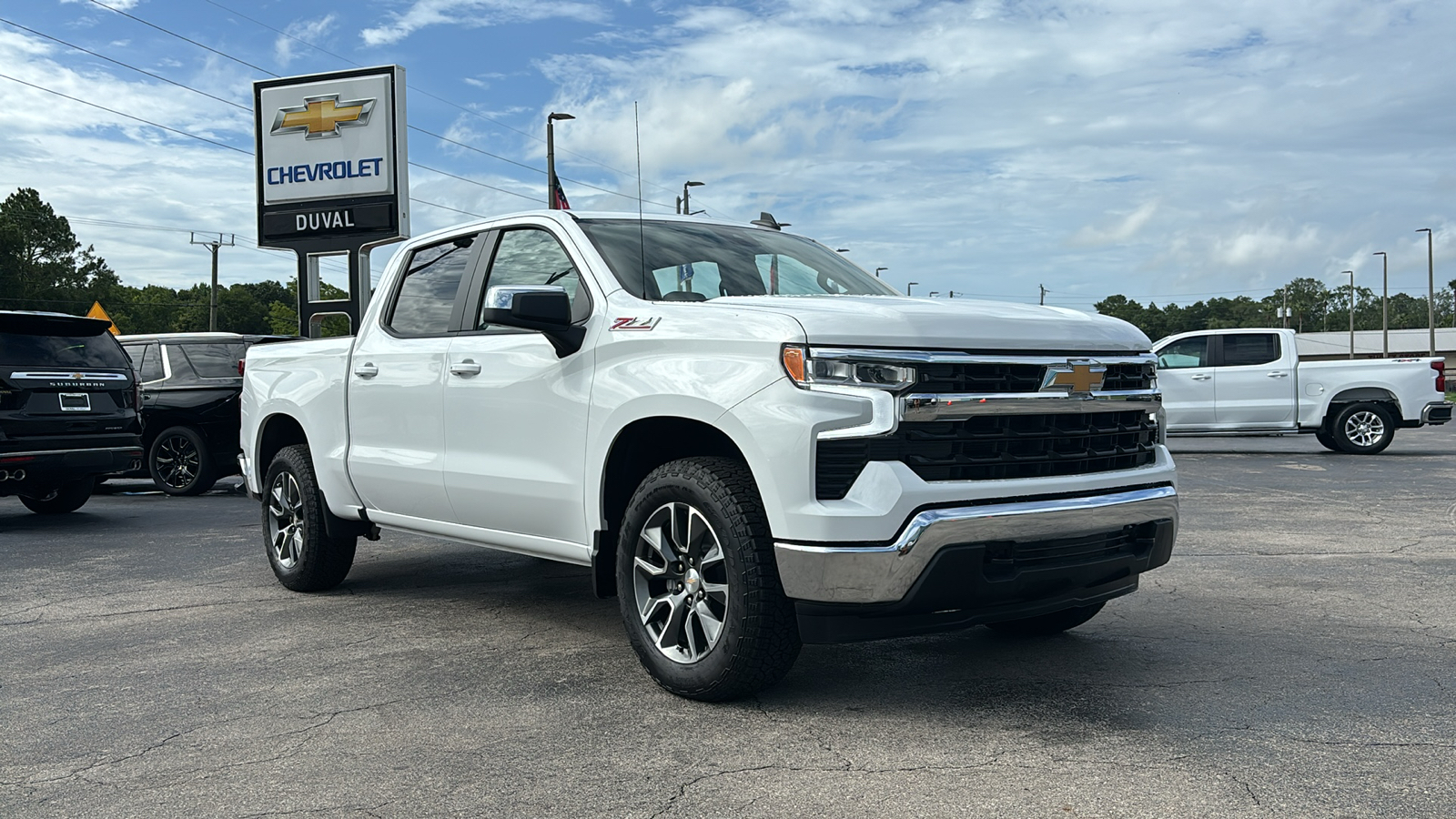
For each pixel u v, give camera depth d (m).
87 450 9.27
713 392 3.65
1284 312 98.88
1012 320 3.76
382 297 5.52
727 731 3.52
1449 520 8.45
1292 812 2.78
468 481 4.74
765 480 3.50
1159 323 126.12
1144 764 3.14
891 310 3.63
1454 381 57.88
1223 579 6.08
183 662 4.53
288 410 5.97
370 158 16.86
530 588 6.09
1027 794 2.93
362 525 5.92
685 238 4.71
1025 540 3.55
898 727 3.52
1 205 84.75
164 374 11.72
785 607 3.59
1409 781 2.99
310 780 3.15
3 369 8.76
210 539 8.25
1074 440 3.83
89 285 90.62
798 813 2.84
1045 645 4.60
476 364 4.71
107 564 7.16
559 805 2.93
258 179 17.41
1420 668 4.17
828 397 3.42
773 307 3.74
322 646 4.77
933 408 3.47
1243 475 12.09
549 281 4.55
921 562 3.38
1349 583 5.93
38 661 4.62
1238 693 3.85
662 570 3.91
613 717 3.68
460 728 3.60
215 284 62.59
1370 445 14.79
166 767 3.28
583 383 4.18
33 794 3.09
